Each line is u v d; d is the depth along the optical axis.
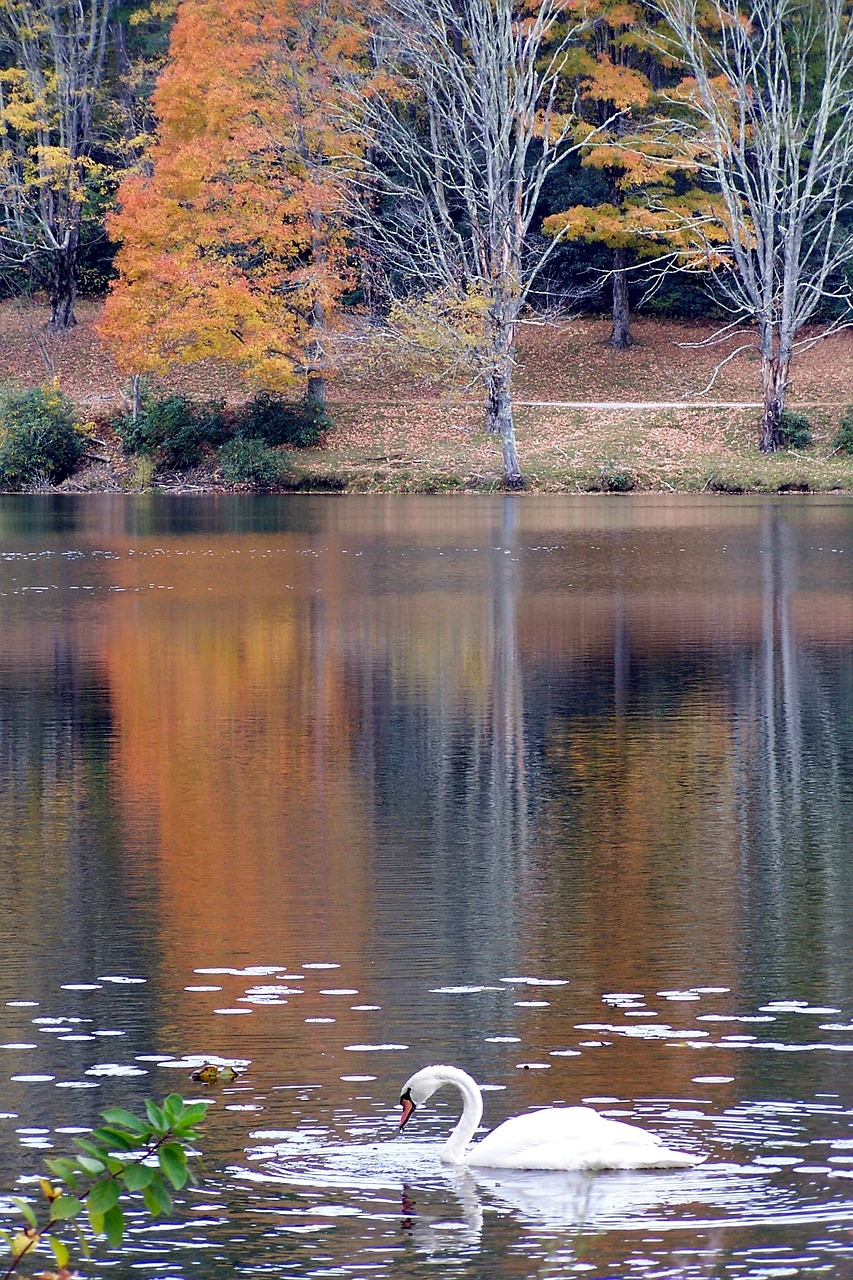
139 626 36.69
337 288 82.19
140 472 83.62
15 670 30.62
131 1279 8.65
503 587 43.75
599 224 92.69
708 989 13.33
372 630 35.84
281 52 81.75
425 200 82.94
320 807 20.12
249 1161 9.91
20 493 83.56
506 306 80.06
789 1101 10.78
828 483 77.50
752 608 39.12
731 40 95.00
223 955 14.30
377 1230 9.01
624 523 63.03
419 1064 11.61
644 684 28.77
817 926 15.10
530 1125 9.80
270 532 60.91
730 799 20.41
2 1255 8.95
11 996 13.20
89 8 102.00
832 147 85.50
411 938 14.80
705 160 92.06
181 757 23.12
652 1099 10.84
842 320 101.62
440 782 21.48
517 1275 8.45
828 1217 9.02
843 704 26.62
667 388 94.69
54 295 99.94
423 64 81.50
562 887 16.50
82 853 17.95
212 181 83.25
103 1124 10.36
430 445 84.81
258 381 84.50
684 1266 8.47
